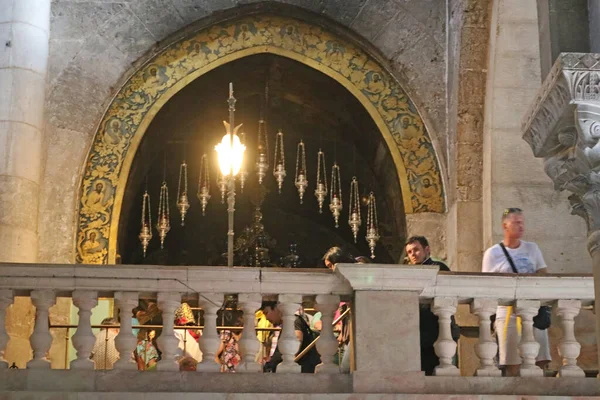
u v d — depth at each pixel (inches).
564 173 414.0
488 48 683.4
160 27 706.8
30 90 641.6
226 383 441.1
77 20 703.7
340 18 715.4
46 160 675.4
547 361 493.7
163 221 741.9
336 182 857.5
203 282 453.4
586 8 432.8
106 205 677.9
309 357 500.7
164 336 448.5
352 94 714.8
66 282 449.7
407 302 449.7
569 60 397.7
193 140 820.0
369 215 739.4
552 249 659.4
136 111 697.6
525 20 676.7
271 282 455.2
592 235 404.8
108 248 671.1
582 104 395.2
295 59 713.0
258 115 807.7
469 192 681.6
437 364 476.1
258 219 856.3
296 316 502.0
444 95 710.5
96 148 686.5
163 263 884.0
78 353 447.2
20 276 448.1
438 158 700.0
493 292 461.7
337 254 505.4
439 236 690.8
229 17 713.0
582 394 450.6
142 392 434.0
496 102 676.7
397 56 714.8
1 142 629.0
